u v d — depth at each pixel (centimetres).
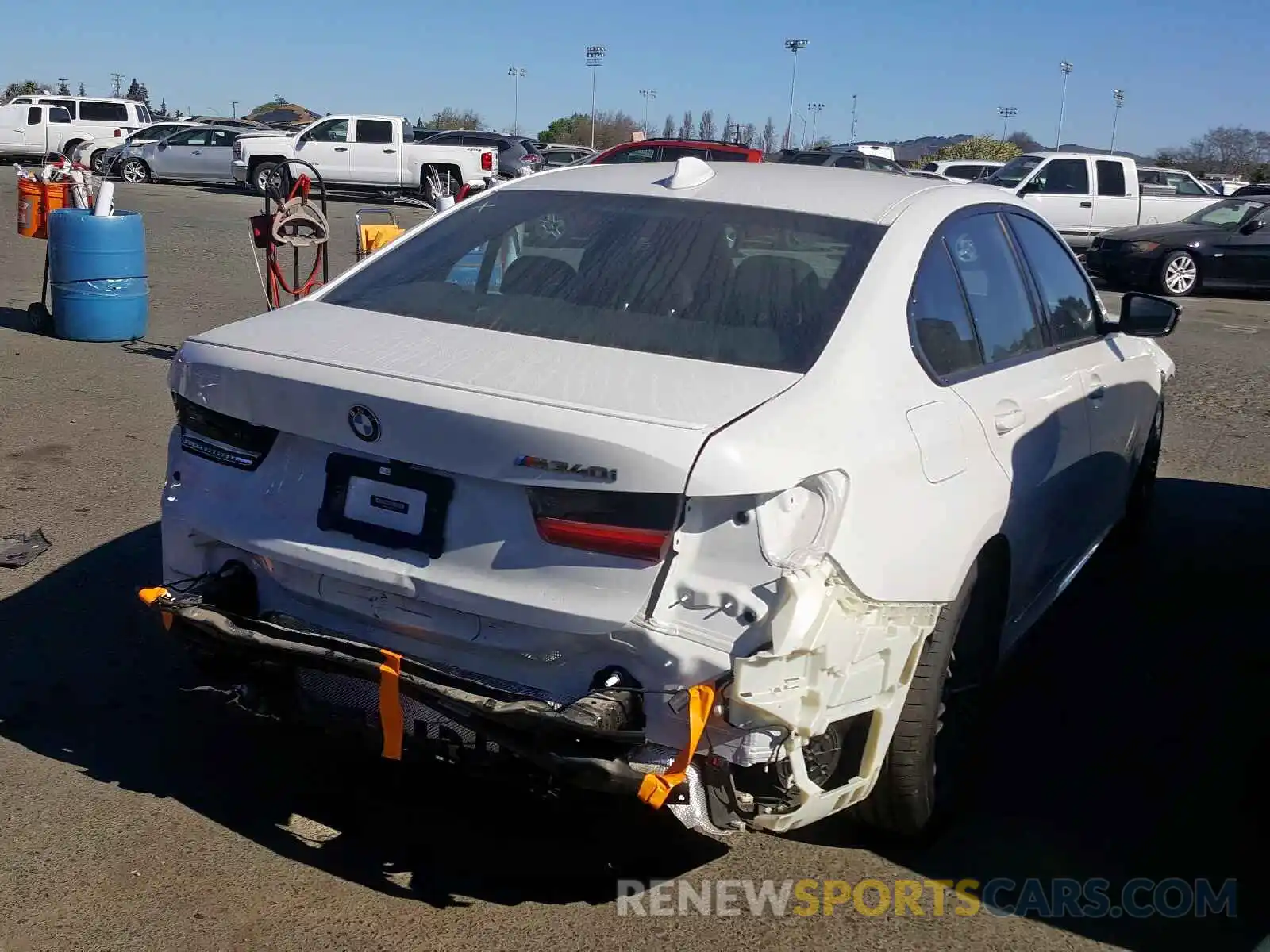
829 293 320
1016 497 355
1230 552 612
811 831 351
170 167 2964
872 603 279
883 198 366
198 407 321
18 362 898
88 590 486
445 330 321
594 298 329
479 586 272
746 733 259
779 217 353
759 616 254
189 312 1154
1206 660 481
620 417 262
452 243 375
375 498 289
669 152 2075
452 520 278
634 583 260
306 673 304
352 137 2730
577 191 388
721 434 259
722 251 340
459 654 285
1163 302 486
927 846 345
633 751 264
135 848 324
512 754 281
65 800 344
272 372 298
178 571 330
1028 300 414
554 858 330
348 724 302
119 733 382
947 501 309
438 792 361
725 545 256
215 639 304
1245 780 390
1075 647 489
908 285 332
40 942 285
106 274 978
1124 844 351
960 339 351
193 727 389
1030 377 389
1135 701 443
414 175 2731
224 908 301
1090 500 467
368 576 286
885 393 303
